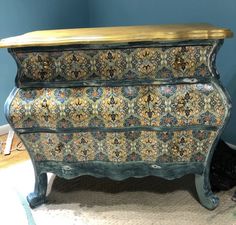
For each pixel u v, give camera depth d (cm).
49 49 130
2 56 237
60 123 138
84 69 133
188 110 132
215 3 185
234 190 164
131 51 128
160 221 145
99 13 268
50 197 166
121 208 155
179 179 177
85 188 173
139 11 231
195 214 148
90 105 134
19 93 139
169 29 137
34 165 152
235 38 182
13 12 234
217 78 131
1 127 249
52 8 256
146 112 133
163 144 139
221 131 136
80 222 147
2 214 154
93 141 142
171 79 131
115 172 147
